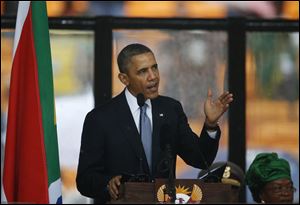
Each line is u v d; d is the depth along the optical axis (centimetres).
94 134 2177
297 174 3158
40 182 2033
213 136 2145
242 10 3209
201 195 1934
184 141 2177
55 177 2055
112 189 2023
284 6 3209
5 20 3112
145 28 3175
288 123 3189
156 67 2189
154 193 1914
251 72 3200
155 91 2177
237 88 3183
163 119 2177
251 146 3169
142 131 2169
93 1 3175
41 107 2080
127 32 3164
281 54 3216
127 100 2200
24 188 2031
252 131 3173
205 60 3191
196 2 3200
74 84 3141
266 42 3209
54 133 2080
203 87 3186
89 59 3155
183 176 3072
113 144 2166
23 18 2125
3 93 3100
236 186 2480
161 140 2120
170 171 1914
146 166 2148
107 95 3136
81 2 3169
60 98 3136
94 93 3144
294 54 3216
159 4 3192
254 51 3203
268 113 3186
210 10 3200
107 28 3156
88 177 2142
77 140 3117
